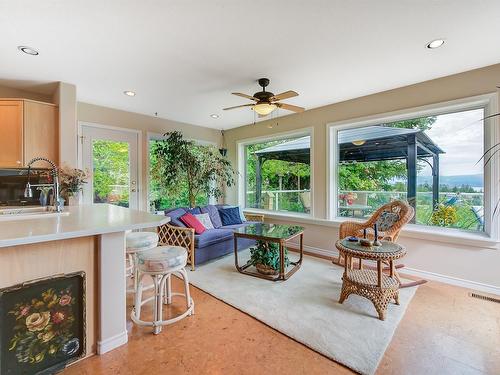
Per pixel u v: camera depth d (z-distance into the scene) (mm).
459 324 2014
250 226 3545
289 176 4742
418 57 2408
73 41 2104
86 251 1658
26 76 2799
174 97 3488
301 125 4250
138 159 4297
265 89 3209
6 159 2793
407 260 3105
